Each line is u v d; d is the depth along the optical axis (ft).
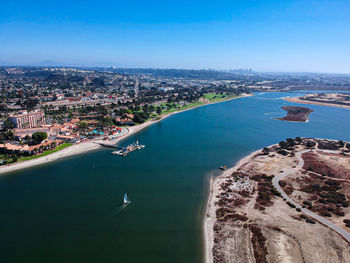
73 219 368.27
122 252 304.50
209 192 451.12
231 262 287.89
